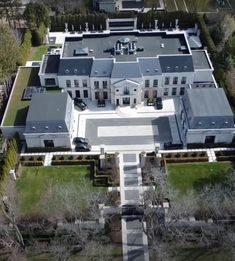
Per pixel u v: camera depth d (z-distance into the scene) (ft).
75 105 422.82
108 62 407.23
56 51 512.22
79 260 281.74
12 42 468.34
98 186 332.60
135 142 380.99
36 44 533.55
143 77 413.39
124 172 348.79
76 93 431.43
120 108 420.77
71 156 359.46
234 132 365.40
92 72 408.87
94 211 293.02
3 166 329.11
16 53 462.19
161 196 310.04
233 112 394.52
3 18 577.43
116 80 403.95
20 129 375.25
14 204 298.97
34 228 298.35
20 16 568.82
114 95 415.03
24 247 287.48
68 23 563.48
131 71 404.16
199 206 305.53
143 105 424.46
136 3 634.84
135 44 441.68
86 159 356.38
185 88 431.84
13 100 404.36
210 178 336.70
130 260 281.13
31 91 414.82
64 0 608.19
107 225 305.32
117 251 287.28
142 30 573.74
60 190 324.19
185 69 414.62
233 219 296.71
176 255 283.18
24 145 380.78
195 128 363.35
